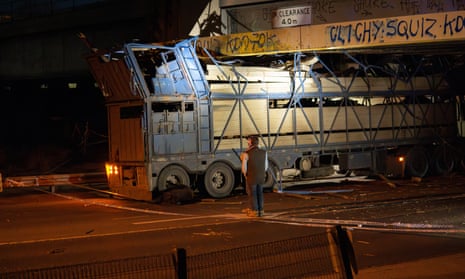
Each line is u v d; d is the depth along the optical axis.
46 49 29.80
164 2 25.41
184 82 18.05
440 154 23.09
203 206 16.47
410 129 22.78
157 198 17.20
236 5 24.77
